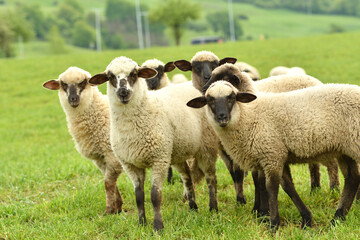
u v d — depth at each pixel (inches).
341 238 201.2
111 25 7007.9
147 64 364.2
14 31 3811.5
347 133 222.1
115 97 241.8
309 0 7244.1
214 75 269.3
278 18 7037.4
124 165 253.1
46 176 382.9
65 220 269.6
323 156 232.2
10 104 1000.2
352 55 1201.4
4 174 419.2
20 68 1430.9
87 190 323.6
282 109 235.6
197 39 3641.7
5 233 252.1
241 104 242.8
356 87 226.7
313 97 231.3
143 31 6766.7
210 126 274.2
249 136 238.7
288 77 313.0
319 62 1127.6
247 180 330.6
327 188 290.4
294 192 238.1
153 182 245.6
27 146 634.2
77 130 289.6
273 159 233.6
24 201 325.1
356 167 233.9
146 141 242.5
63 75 288.5
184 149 261.1
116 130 247.3
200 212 270.1
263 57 1268.5
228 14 6692.9
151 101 249.0
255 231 224.4
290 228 225.8
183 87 287.0
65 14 7327.8
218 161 382.3
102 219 263.1
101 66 1285.7
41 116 874.1
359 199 258.1
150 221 257.0
